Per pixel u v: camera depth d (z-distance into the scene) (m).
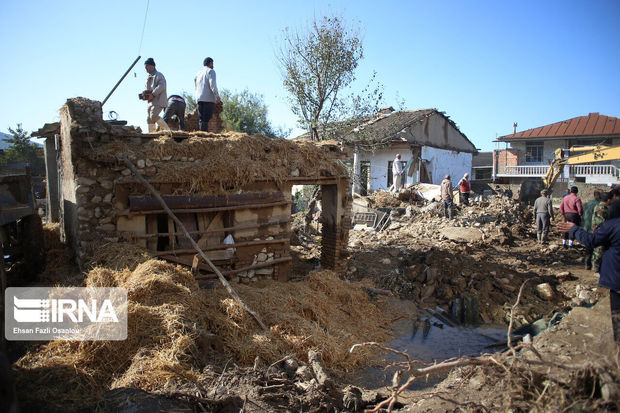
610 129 26.03
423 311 8.23
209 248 7.24
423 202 17.53
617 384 2.65
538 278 9.54
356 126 13.40
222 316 5.60
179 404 3.79
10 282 6.94
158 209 6.67
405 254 10.82
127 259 5.91
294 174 8.16
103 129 6.47
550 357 3.42
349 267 9.87
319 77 12.70
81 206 6.31
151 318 4.86
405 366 5.81
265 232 8.05
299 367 4.94
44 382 4.00
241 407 3.91
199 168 6.95
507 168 28.56
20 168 7.88
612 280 3.95
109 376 4.27
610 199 7.75
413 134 21.70
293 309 6.51
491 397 3.28
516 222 15.30
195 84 9.25
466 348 6.58
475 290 8.87
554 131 28.05
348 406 4.25
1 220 6.10
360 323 7.15
